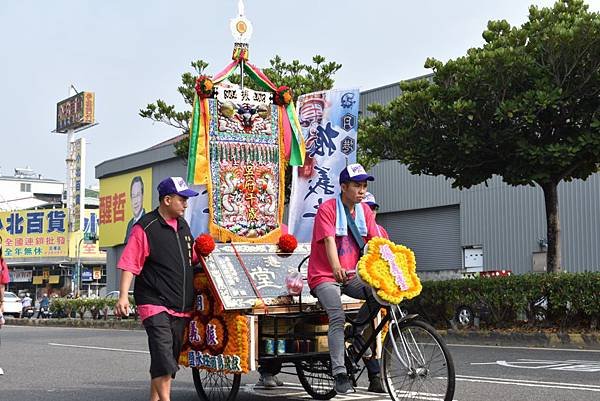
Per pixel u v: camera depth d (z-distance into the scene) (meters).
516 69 13.44
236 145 6.88
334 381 5.95
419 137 14.83
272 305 5.98
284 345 6.05
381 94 27.86
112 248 43.56
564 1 14.35
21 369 10.01
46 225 51.25
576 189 22.91
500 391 7.12
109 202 43.50
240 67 7.21
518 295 13.84
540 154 13.36
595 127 13.26
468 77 13.87
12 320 30.28
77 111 49.38
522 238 24.34
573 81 13.55
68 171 50.50
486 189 25.45
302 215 8.33
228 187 6.80
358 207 5.84
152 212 5.47
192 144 6.70
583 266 22.55
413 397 5.40
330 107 8.41
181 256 5.40
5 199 73.94
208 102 6.78
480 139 14.02
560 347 12.73
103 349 13.41
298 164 7.28
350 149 8.36
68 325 26.94
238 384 6.24
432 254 27.36
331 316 5.59
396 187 28.42
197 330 6.26
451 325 15.28
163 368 5.22
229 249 6.37
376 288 5.25
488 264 25.27
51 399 7.23
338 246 5.73
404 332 5.45
